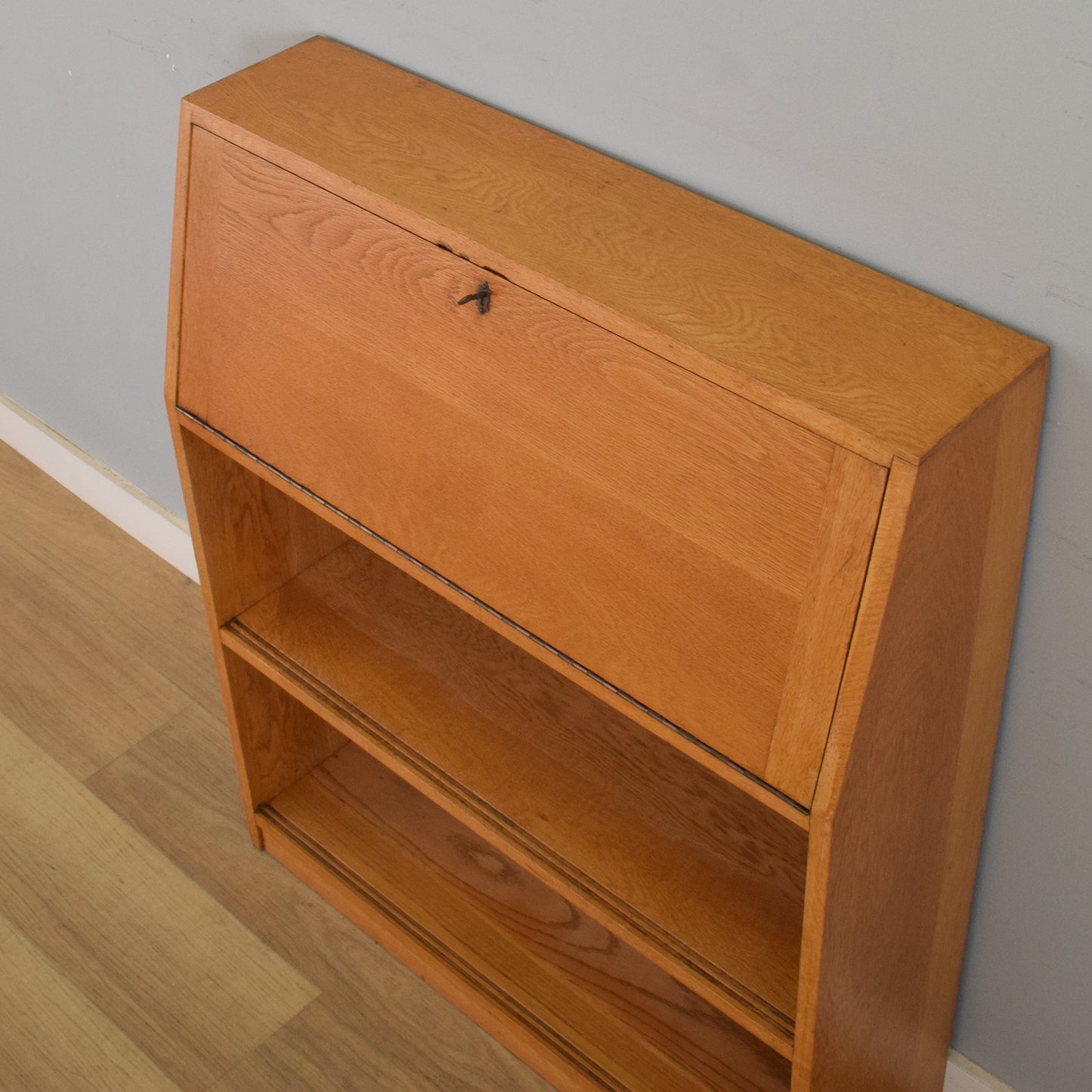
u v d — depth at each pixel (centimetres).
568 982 187
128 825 213
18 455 275
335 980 195
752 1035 181
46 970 194
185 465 165
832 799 116
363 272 135
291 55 154
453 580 141
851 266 125
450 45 147
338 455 146
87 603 247
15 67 204
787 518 112
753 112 126
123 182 203
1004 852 154
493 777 166
